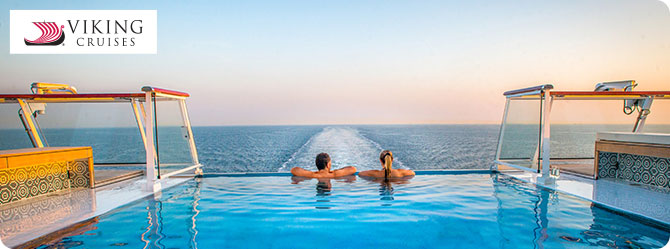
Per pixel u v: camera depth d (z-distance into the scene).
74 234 1.89
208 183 3.60
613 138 3.37
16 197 2.74
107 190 3.21
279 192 3.04
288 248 1.64
